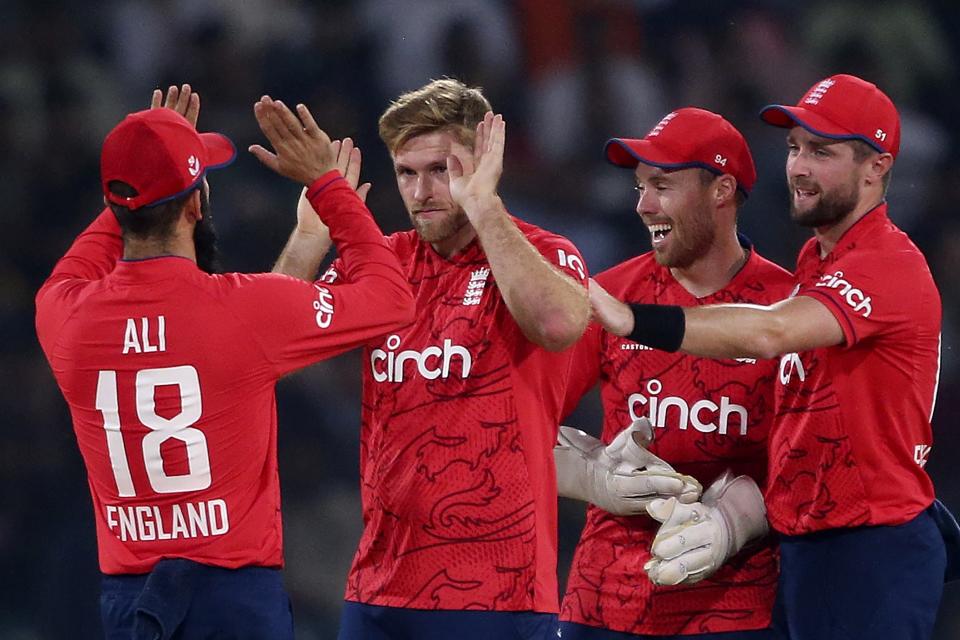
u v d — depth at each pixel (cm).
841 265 1464
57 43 3706
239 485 1313
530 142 3828
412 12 3847
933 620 1481
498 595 1355
